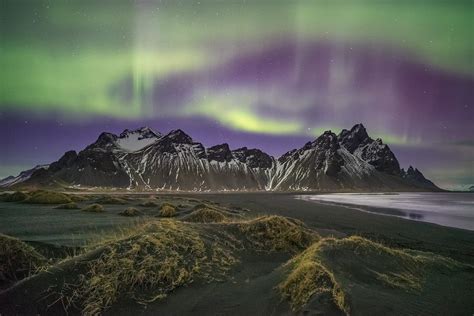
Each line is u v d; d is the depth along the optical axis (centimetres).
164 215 2105
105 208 2827
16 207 2691
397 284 675
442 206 6169
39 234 1259
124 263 647
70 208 2603
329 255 727
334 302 503
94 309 558
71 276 617
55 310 555
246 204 5209
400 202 7625
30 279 610
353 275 672
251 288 638
